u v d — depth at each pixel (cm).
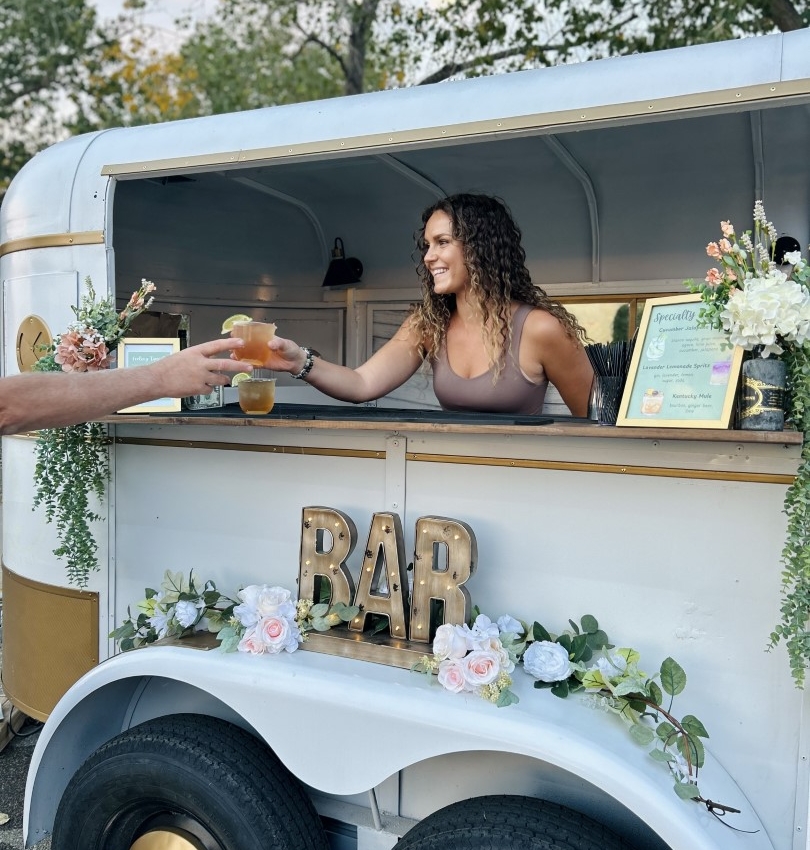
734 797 137
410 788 165
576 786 149
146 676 189
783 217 294
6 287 243
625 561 149
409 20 906
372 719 143
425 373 359
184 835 172
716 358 139
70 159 225
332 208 362
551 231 332
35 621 236
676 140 261
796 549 128
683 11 747
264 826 159
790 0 703
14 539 246
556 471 154
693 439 133
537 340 204
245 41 995
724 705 141
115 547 212
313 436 180
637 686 136
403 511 170
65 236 222
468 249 203
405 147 176
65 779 189
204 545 197
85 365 198
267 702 153
